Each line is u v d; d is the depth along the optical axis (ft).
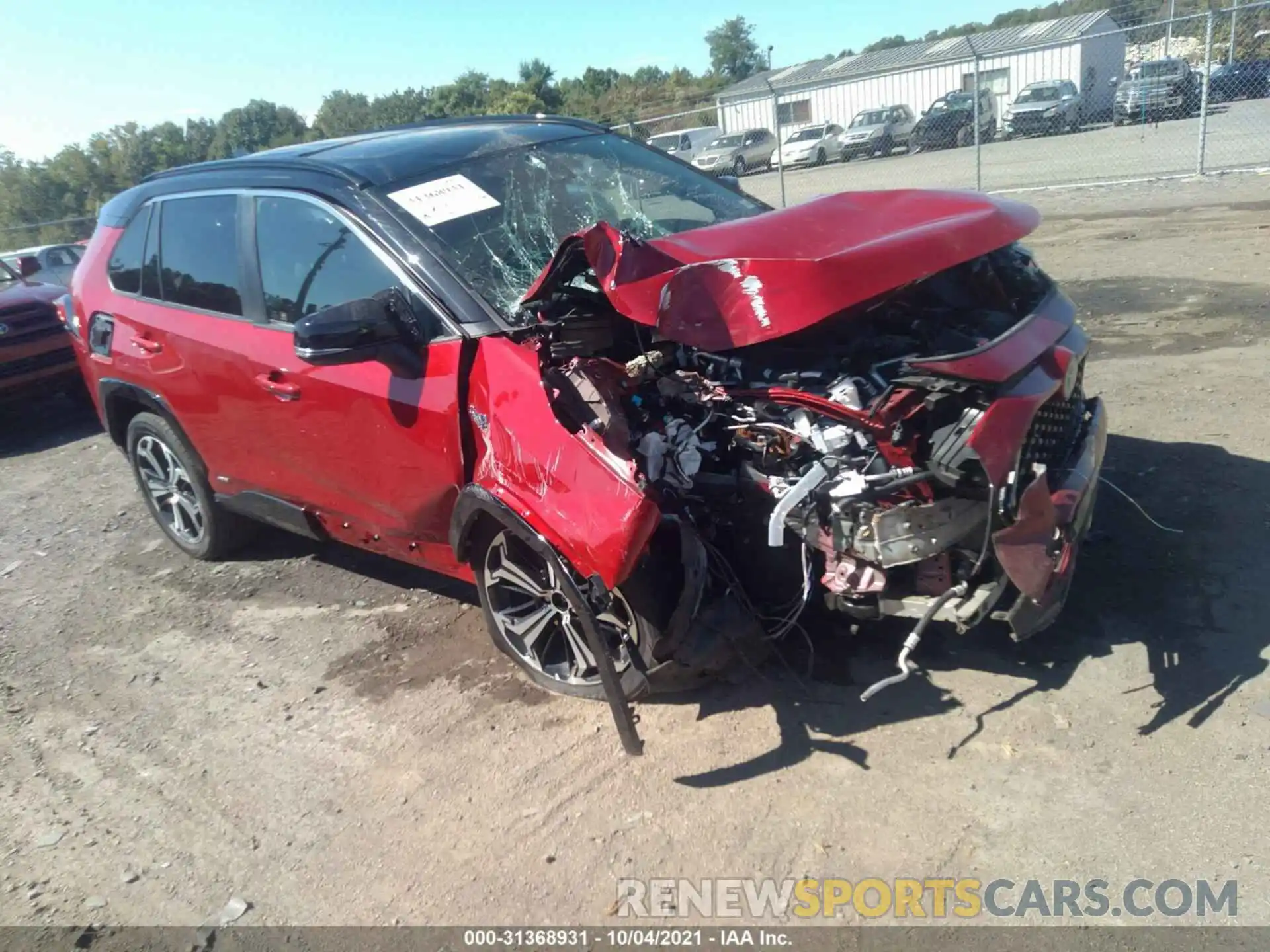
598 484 9.87
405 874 9.80
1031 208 11.83
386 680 13.19
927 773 10.00
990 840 9.15
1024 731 10.34
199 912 9.71
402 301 11.71
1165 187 44.11
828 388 9.95
